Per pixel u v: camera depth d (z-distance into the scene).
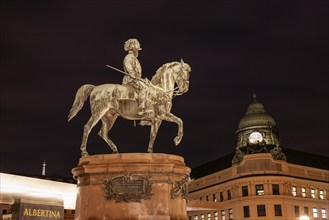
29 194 24.12
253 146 60.91
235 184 58.12
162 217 12.03
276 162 58.12
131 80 13.99
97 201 12.34
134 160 12.55
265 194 55.53
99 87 14.20
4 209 39.56
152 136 13.55
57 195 25.48
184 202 12.86
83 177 12.88
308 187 59.34
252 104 67.31
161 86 13.92
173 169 12.60
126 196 12.18
